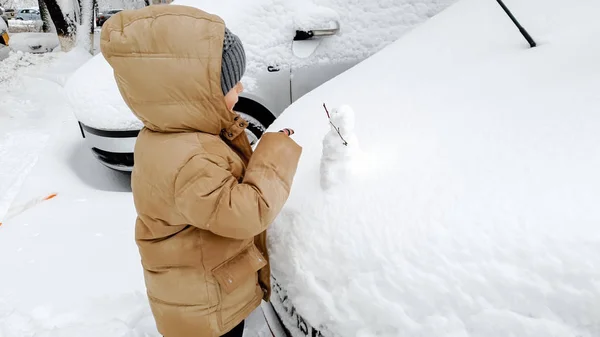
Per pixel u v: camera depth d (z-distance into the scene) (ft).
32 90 23.95
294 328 3.93
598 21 5.10
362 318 3.24
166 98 3.60
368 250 3.39
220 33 3.57
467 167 3.56
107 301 7.14
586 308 2.62
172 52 3.46
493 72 4.98
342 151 3.94
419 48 6.59
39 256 8.43
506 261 2.89
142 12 3.57
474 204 3.22
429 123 4.40
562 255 2.76
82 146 13.35
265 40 8.96
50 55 32.86
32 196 10.78
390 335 3.10
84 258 8.27
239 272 4.06
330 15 8.75
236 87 4.02
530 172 3.28
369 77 6.29
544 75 4.49
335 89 6.35
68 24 37.63
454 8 7.46
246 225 3.58
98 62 10.37
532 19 5.73
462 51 5.92
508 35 5.76
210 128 3.84
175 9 3.58
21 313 7.01
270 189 3.65
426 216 3.31
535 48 5.17
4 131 17.84
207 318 4.18
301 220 3.97
